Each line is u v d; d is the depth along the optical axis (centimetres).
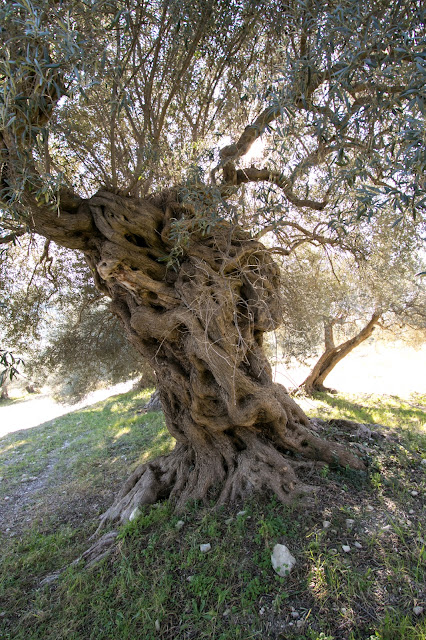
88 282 703
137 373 1173
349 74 176
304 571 286
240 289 448
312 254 670
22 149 254
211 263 405
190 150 400
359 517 341
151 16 328
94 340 883
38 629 300
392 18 180
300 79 208
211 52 405
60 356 838
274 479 393
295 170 262
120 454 761
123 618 285
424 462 464
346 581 271
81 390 1099
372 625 237
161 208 415
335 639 232
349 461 438
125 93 235
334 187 240
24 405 2069
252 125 280
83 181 511
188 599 288
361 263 611
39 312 698
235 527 349
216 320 394
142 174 382
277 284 485
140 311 430
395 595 257
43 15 189
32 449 938
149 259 399
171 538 359
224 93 442
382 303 923
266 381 455
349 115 177
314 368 1237
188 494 423
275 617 255
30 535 482
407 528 323
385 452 497
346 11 172
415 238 582
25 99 194
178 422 485
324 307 802
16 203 271
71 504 568
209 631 256
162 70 425
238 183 413
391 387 1394
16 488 676
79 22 221
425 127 147
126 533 385
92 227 385
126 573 329
